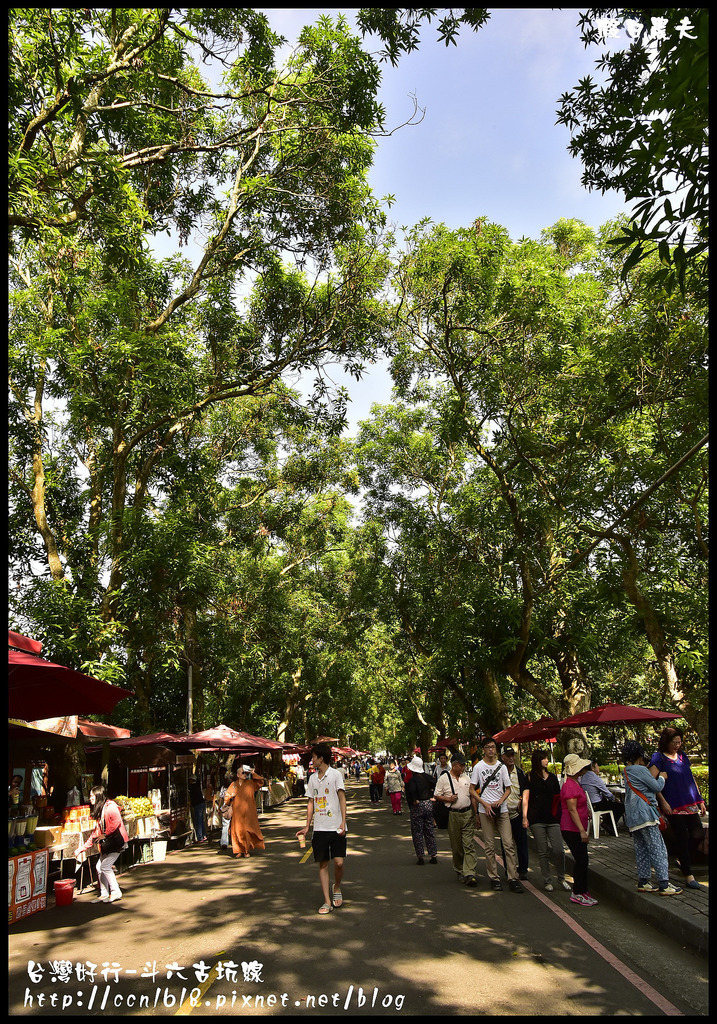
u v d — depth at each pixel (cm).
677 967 578
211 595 1872
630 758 859
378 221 1605
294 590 3262
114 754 1573
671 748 889
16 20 877
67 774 1293
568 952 627
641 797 791
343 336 1645
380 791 3105
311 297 1691
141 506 1741
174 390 1577
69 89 879
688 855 850
